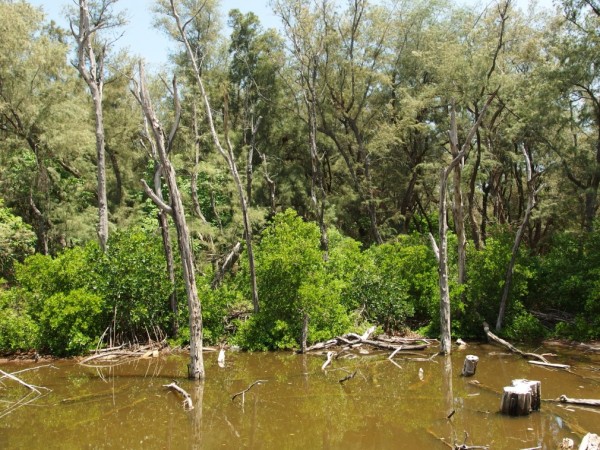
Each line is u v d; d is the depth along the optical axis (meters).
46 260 15.33
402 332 17.30
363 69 25.23
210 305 15.95
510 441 8.48
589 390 11.20
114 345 15.09
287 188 26.61
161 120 28.42
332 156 28.89
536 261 18.56
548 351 15.02
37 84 23.61
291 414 10.03
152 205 26.16
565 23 19.66
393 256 18.23
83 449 8.50
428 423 9.40
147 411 10.24
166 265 15.62
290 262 15.29
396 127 24.88
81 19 18.77
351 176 27.73
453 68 19.17
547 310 18.53
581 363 13.59
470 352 15.00
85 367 13.54
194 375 12.30
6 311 14.85
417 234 21.00
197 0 27.11
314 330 15.77
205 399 10.92
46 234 25.53
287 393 11.30
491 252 17.19
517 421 9.37
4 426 9.52
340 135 27.83
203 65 29.81
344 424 9.48
